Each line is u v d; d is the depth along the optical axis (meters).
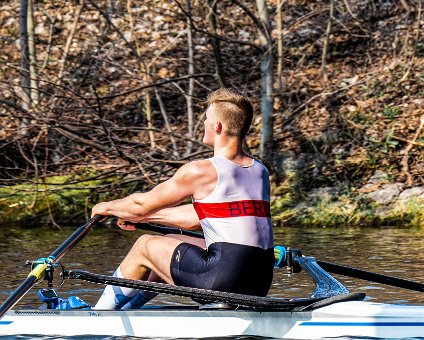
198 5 41.78
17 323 15.26
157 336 14.72
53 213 33.00
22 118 33.06
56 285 20.98
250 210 14.58
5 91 38.75
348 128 36.31
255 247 14.54
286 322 14.45
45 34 44.66
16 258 24.81
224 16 44.19
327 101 38.25
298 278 21.95
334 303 14.54
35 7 46.16
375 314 14.27
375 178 33.84
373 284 21.03
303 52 42.44
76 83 40.53
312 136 36.34
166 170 33.16
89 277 14.65
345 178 34.03
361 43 42.34
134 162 32.78
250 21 43.75
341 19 43.88
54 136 36.16
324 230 30.55
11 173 35.41
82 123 32.09
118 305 15.62
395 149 34.97
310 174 34.44
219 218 14.47
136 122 39.34
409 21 42.84
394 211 31.89
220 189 14.45
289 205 32.97
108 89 40.81
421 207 31.72
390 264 23.22
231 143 14.74
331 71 40.75
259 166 15.03
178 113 39.94
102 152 34.56
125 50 42.81
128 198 15.41
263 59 34.44
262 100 34.69
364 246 26.52
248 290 14.65
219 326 14.59
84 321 15.12
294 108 38.41
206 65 41.75
